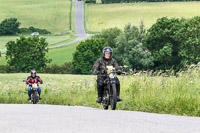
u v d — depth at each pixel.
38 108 31.12
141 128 16.66
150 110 30.48
